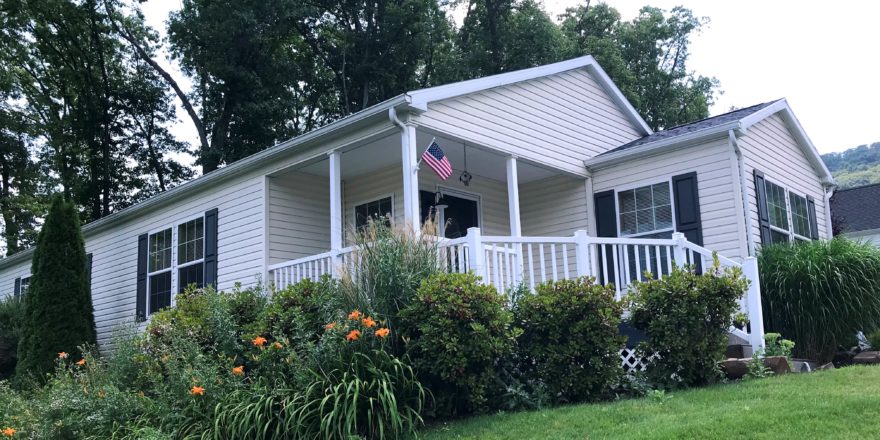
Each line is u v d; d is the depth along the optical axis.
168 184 24.83
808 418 4.09
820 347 7.86
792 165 10.95
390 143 8.57
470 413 5.36
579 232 6.50
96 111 23.14
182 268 11.15
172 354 5.59
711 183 9.02
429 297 5.20
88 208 24.16
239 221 9.98
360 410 4.70
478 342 5.09
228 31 20.84
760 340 6.59
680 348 5.66
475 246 6.12
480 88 8.65
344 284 5.55
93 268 13.89
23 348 10.98
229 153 22.55
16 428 5.65
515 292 5.96
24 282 17.12
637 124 11.78
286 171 9.49
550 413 4.95
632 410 4.77
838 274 7.60
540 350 5.52
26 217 25.03
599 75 11.04
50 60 23.70
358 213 10.40
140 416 5.31
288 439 4.62
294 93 24.92
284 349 5.21
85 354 6.81
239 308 6.45
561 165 9.94
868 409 4.17
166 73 23.86
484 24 24.41
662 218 9.49
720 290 5.80
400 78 24.72
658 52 26.86
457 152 9.04
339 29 24.89
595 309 5.52
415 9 23.38
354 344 5.05
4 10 21.31
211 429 4.80
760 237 9.12
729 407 4.55
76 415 5.45
